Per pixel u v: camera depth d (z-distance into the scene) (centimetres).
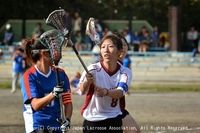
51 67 1136
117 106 1211
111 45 1172
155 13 6944
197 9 6575
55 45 1080
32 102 1096
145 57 4919
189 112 2553
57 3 6569
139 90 3934
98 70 1185
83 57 5000
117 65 1202
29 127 1117
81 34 5438
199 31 6675
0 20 6550
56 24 1088
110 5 6938
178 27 5038
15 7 6488
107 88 1188
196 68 4631
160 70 4625
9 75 4684
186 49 5700
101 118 1198
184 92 3778
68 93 1152
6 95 3441
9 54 5231
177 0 5050
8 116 2391
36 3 6519
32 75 1119
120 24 5931
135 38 5181
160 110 2630
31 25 5962
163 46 5472
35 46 1120
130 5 6944
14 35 5962
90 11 6794
